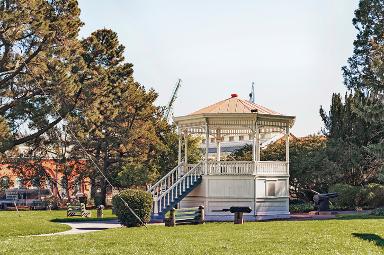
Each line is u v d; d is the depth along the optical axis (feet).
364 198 125.70
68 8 153.28
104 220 105.09
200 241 61.82
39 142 169.78
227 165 108.47
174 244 59.21
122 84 188.96
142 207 84.74
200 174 110.63
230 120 109.91
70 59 152.05
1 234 75.66
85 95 155.63
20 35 139.13
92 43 176.35
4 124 137.69
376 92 133.90
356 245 58.65
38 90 145.59
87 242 61.87
